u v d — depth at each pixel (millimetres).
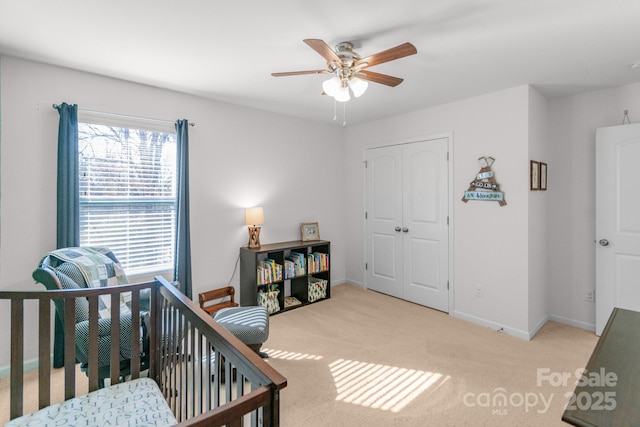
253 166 3662
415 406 1955
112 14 1760
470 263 3266
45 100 2410
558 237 3203
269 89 2990
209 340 1232
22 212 2338
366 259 4406
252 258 3359
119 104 2740
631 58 2289
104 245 2738
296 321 3295
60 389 2133
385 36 1993
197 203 3236
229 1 1641
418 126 3701
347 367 2408
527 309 2861
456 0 1622
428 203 3631
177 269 2998
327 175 4430
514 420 1822
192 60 2359
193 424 723
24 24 1862
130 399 1478
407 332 3018
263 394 830
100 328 1788
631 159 2711
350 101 3350
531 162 2859
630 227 2729
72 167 2436
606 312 2863
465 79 2707
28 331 2363
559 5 1654
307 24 1862
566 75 2611
